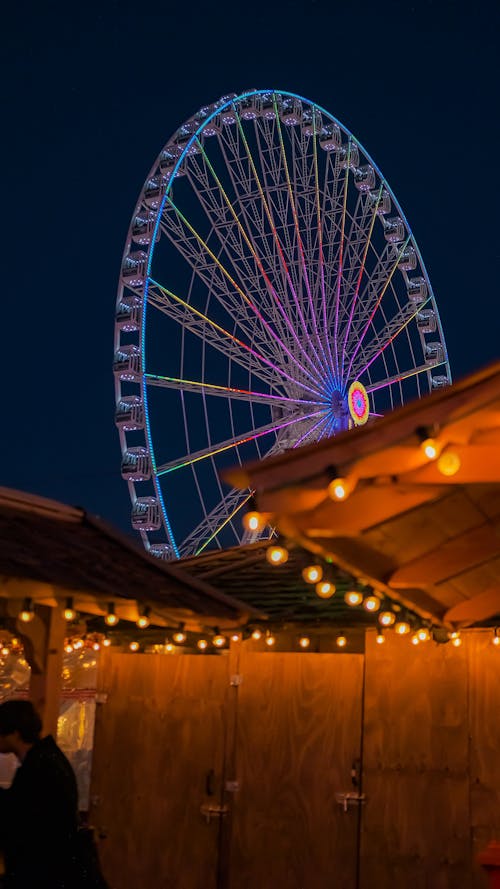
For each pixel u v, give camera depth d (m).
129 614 7.82
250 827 9.62
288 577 10.31
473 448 3.66
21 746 4.93
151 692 10.19
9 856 4.60
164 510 22.98
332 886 9.28
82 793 12.12
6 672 12.66
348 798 9.39
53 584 6.47
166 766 9.97
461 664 9.34
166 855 9.77
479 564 5.85
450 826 9.09
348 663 9.70
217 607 8.20
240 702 9.92
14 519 7.37
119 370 23.59
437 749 9.27
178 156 25.39
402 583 5.34
